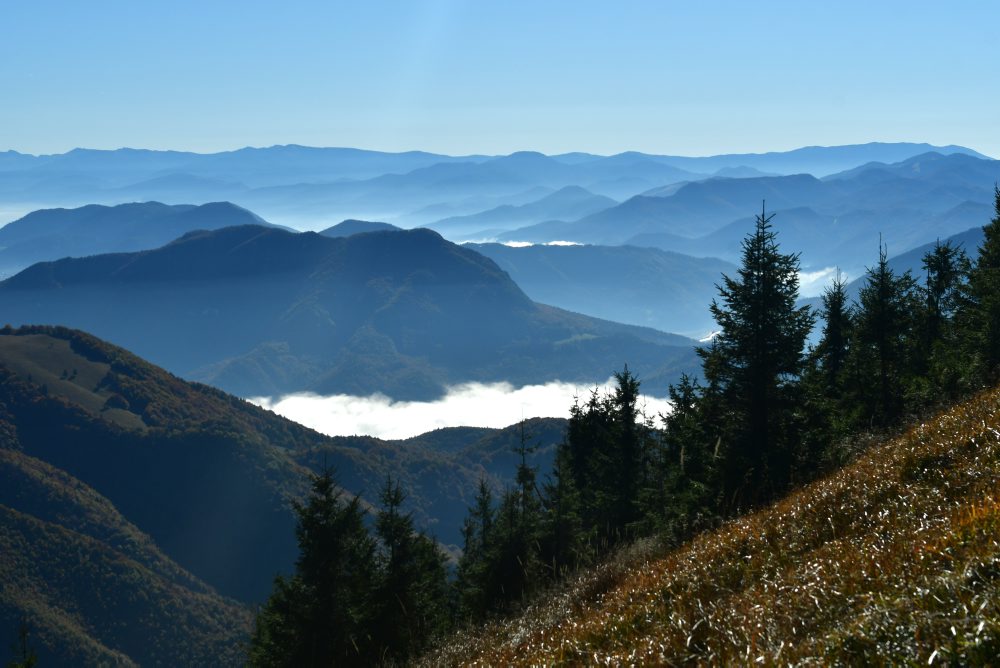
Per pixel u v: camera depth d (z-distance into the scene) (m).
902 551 6.39
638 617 7.95
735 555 9.32
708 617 6.53
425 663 13.57
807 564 7.30
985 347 28.64
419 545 32.88
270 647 31.19
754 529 10.09
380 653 25.27
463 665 10.95
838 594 6.00
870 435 19.44
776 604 6.32
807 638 5.28
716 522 13.62
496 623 14.10
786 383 26.47
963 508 6.95
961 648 4.04
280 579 32.31
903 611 4.86
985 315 30.36
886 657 4.36
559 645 8.27
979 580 4.92
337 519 32.06
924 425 12.89
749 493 17.48
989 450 8.98
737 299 26.92
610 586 11.79
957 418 11.61
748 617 6.22
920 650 4.23
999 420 9.93
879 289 34.56
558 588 14.07
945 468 9.33
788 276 26.56
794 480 18.69
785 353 26.20
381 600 29.34
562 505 31.00
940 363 31.39
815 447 23.86
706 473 24.12
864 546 7.11
